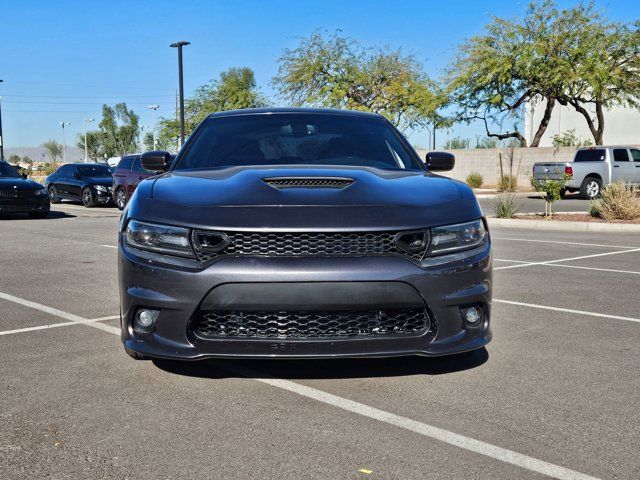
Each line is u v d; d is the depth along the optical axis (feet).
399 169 14.82
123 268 11.89
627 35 96.12
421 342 11.41
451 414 10.89
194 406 11.26
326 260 11.02
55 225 48.26
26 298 20.72
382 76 117.70
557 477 8.74
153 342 11.55
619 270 26.91
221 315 11.27
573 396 11.78
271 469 8.97
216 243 11.23
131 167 67.97
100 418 10.77
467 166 110.32
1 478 8.75
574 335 16.15
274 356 11.12
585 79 94.32
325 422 10.56
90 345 15.19
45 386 12.32
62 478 8.75
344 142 15.98
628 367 13.52
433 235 11.46
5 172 56.24
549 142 153.07
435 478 8.71
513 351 14.65
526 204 69.87
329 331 11.27
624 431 10.25
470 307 11.77
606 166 74.02
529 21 99.91
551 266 28.14
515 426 10.43
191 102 152.35
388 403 11.36
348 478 8.71
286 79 116.37
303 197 11.80
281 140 15.97
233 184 12.52
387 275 11.00
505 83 103.04
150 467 9.06
